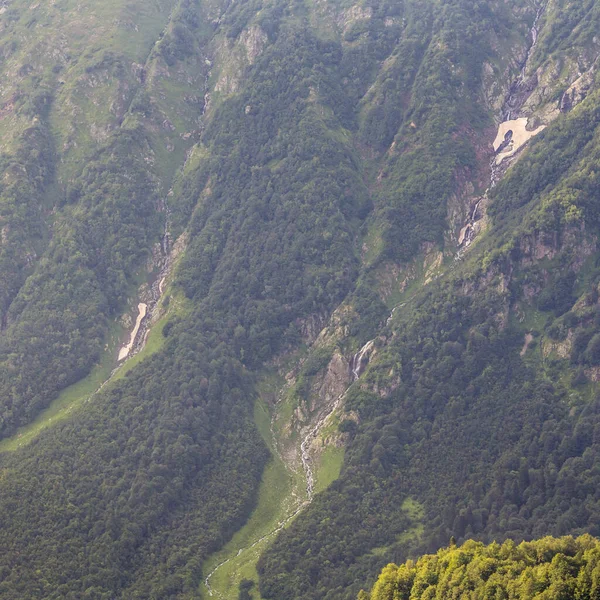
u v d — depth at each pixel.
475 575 161.00
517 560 162.25
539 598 146.00
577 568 150.50
